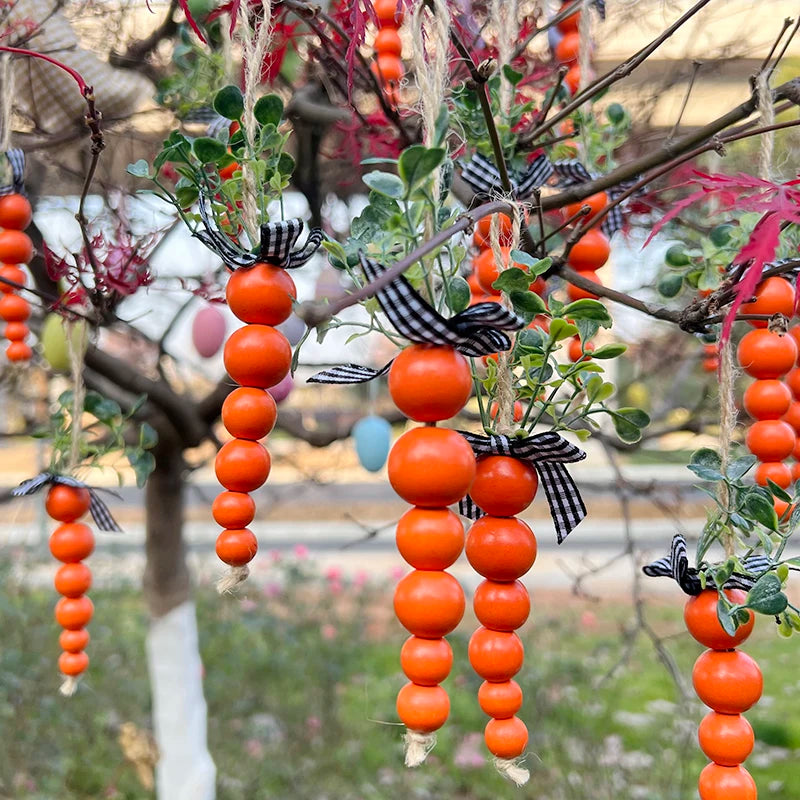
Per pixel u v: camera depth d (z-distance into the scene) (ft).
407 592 0.63
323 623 4.71
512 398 0.75
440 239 0.63
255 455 0.75
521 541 0.69
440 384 0.63
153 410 2.10
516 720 0.70
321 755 3.42
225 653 4.12
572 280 1.06
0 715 3.27
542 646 4.39
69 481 1.21
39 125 1.59
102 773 3.18
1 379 2.08
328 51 1.31
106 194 1.52
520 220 0.75
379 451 2.21
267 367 0.74
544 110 1.18
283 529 8.43
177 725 2.33
